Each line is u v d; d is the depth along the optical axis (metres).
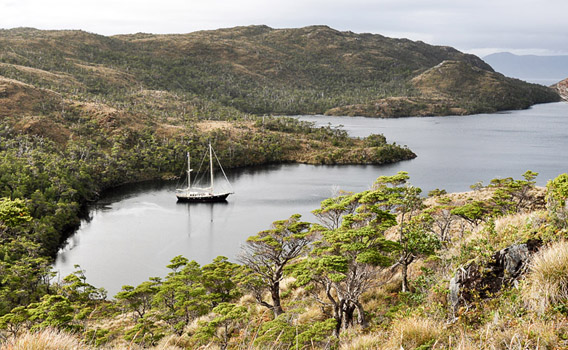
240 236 88.38
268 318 24.36
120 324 34.62
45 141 154.38
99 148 157.38
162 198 124.19
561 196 10.66
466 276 10.21
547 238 9.34
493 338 6.66
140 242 84.56
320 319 21.05
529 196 37.94
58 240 83.31
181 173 156.62
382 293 22.11
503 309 7.96
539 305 7.19
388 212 24.19
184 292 35.19
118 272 69.12
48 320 31.02
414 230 22.03
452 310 9.79
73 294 44.47
